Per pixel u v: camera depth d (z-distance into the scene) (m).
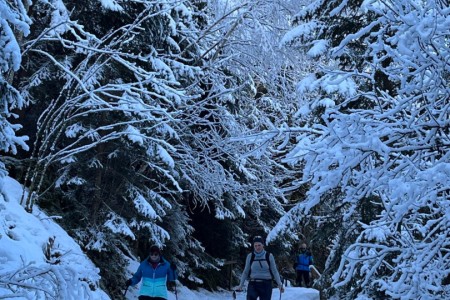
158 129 11.50
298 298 12.65
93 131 10.23
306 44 10.16
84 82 10.62
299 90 10.28
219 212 16.19
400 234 5.76
